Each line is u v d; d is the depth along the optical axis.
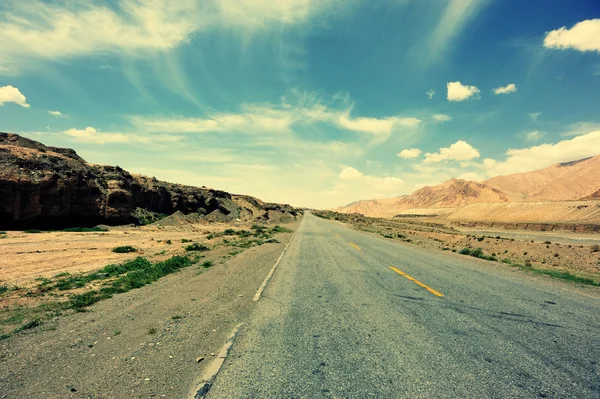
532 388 2.99
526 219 113.94
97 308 6.25
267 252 15.61
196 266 11.41
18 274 10.16
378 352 3.85
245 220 56.78
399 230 42.97
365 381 3.14
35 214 24.25
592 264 14.67
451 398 2.81
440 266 11.09
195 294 7.25
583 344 4.11
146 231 29.77
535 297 6.71
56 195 25.86
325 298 6.57
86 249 16.52
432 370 3.36
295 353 3.86
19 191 23.33
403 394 2.89
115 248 16.09
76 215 27.89
